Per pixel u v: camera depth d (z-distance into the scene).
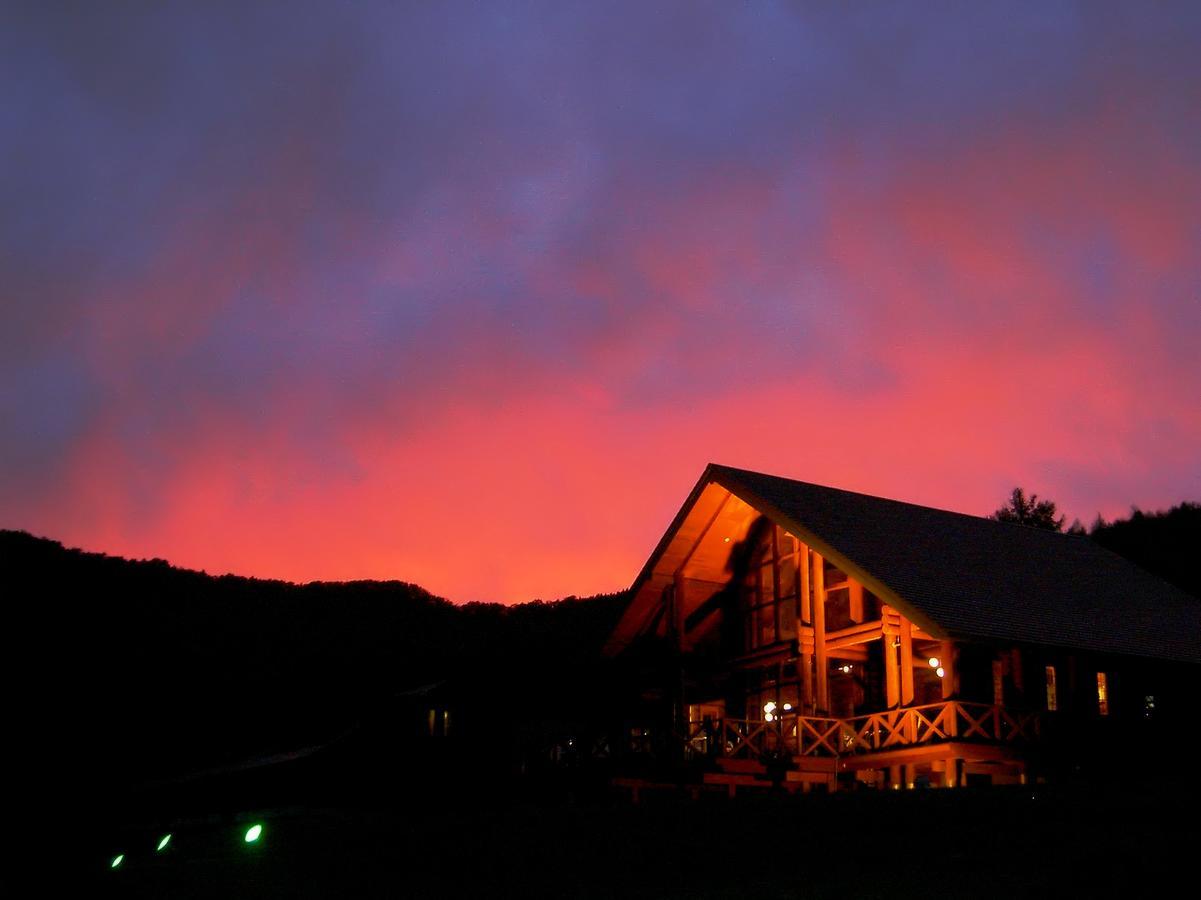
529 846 20.17
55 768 42.31
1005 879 15.05
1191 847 15.70
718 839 19.23
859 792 22.86
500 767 33.34
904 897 14.59
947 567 29.92
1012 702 28.27
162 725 48.22
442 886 18.12
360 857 20.92
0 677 50.62
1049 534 37.69
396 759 33.59
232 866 21.48
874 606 29.58
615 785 28.38
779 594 31.39
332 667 55.03
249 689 51.84
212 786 35.94
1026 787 22.53
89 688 51.12
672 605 32.34
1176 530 58.97
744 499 30.28
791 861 17.41
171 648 58.12
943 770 25.66
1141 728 28.98
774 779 26.83
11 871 23.22
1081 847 16.42
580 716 34.34
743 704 33.47
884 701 30.03
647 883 16.94
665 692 33.09
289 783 33.84
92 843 30.81
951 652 25.84
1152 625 30.98
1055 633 27.66
